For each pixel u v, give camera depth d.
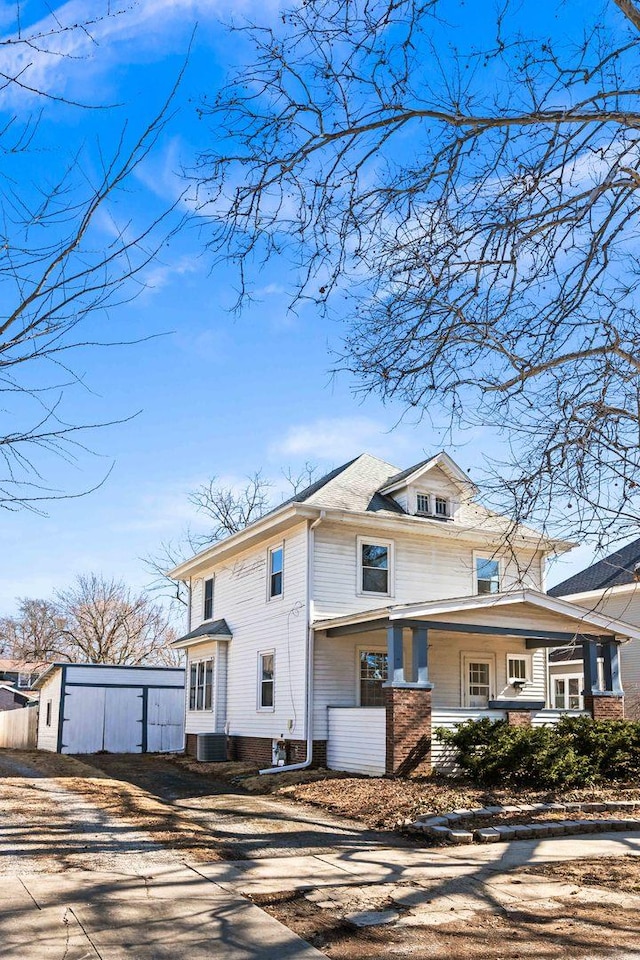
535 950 6.55
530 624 18.78
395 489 21.53
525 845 10.88
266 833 11.70
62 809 12.95
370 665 20.27
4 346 4.34
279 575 21.47
